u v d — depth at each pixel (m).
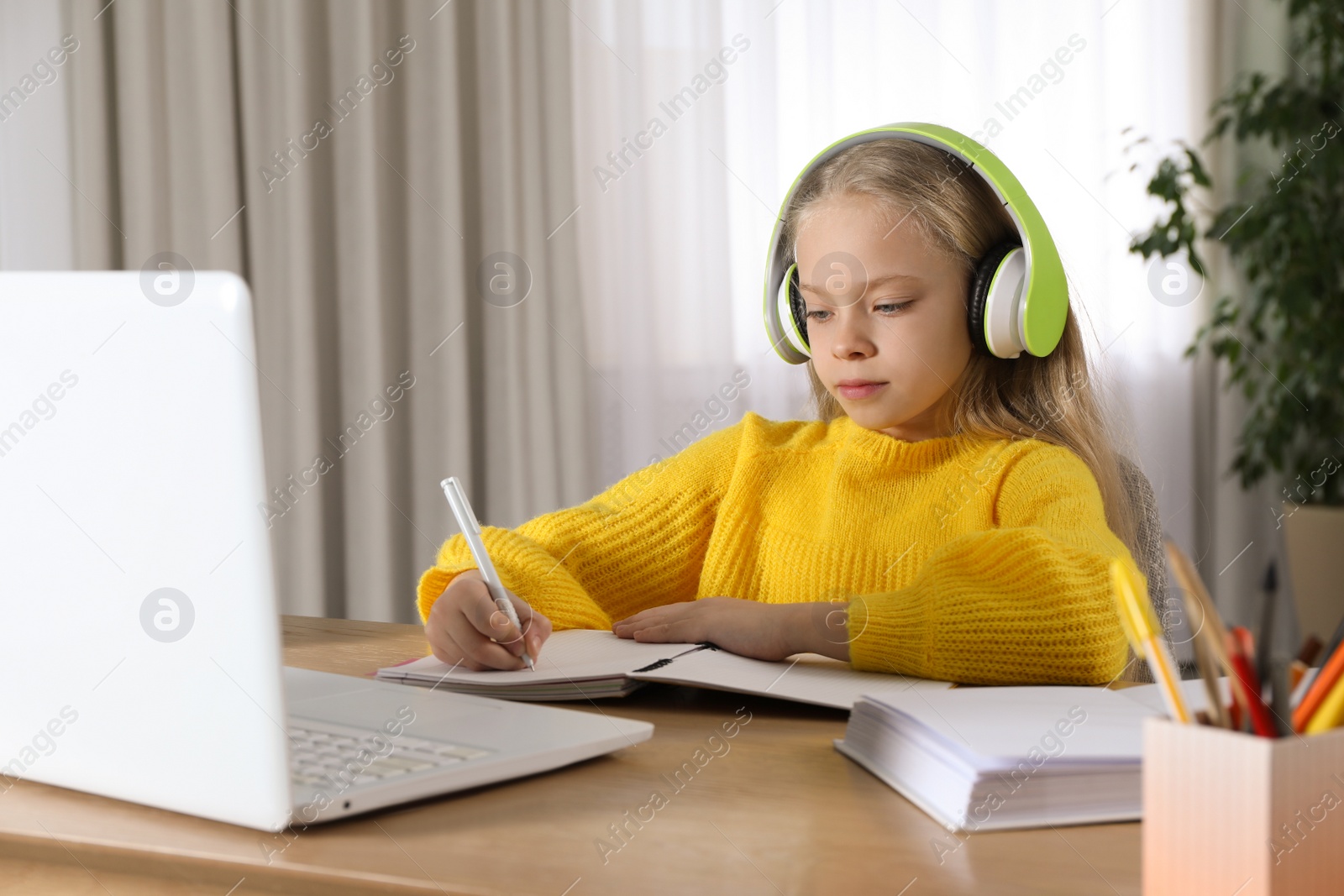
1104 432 1.07
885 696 0.59
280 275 2.41
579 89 2.54
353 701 0.65
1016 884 0.42
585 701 0.72
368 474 2.44
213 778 0.46
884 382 0.98
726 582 1.09
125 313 0.44
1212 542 2.85
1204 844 0.37
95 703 0.48
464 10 2.47
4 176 2.40
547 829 0.48
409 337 2.47
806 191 1.00
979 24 2.63
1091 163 2.71
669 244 2.57
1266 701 0.37
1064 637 0.73
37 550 0.48
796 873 0.43
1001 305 0.92
